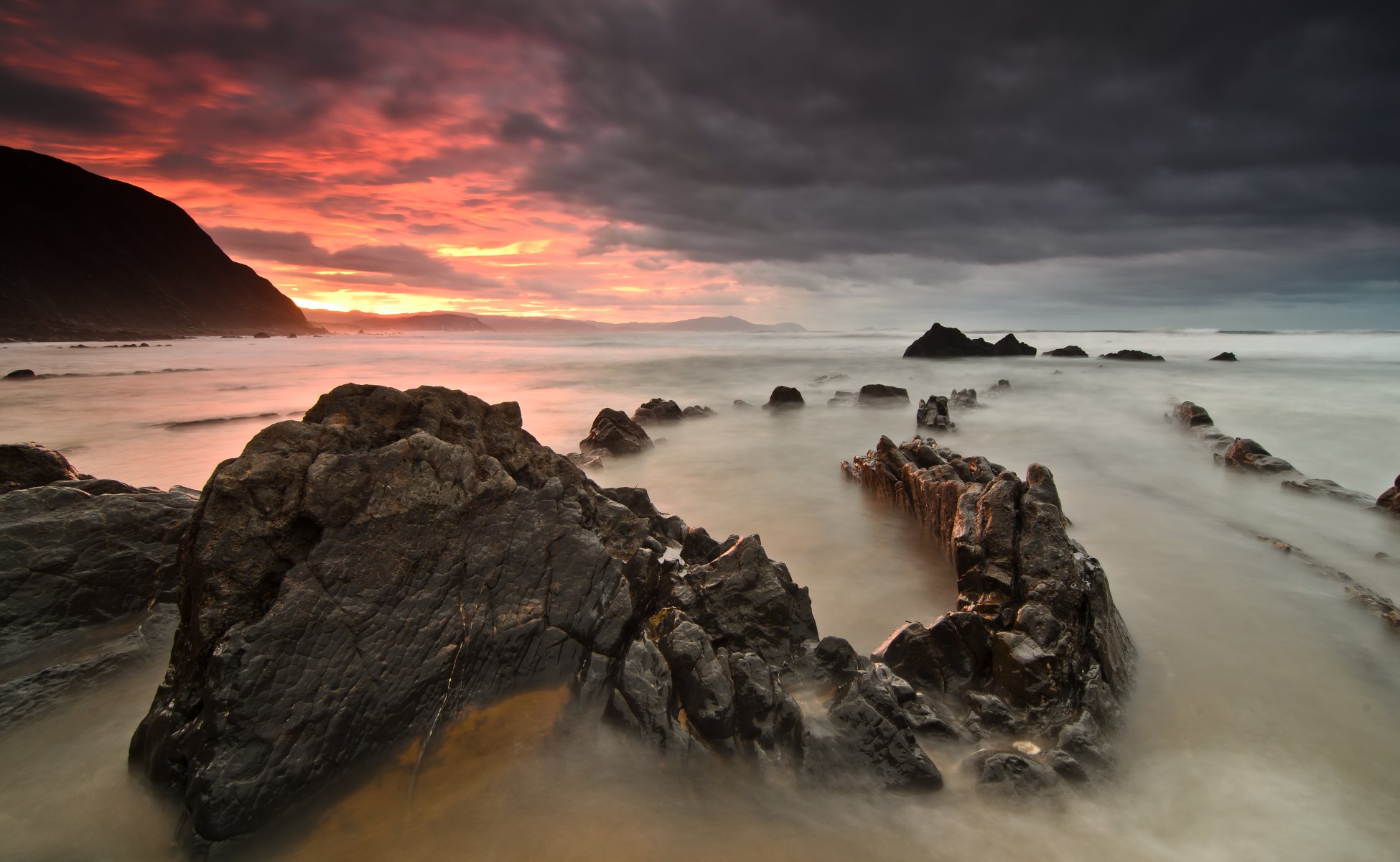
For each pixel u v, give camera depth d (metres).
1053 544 8.85
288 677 5.63
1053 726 6.95
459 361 69.88
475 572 6.97
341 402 8.17
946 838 5.60
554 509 7.82
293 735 5.46
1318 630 9.60
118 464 21.53
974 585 9.17
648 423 27.56
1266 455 18.66
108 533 8.96
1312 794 6.43
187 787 5.25
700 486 17.91
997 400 32.91
